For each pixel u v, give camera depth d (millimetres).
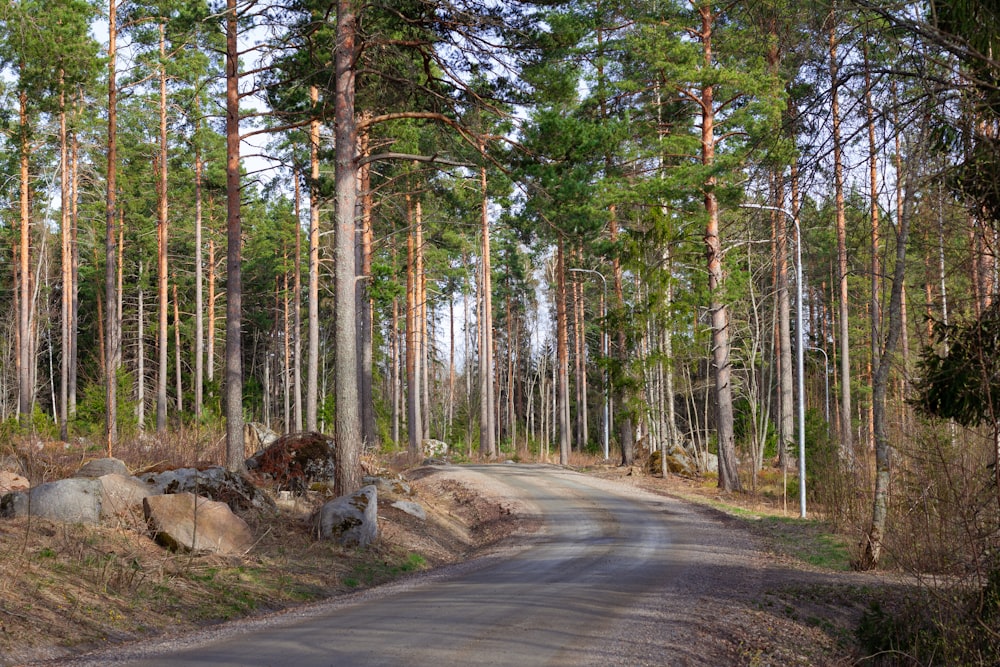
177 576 11938
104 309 60875
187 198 46312
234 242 20609
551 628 9195
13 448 18625
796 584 12891
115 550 12242
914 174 8219
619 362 35938
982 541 8977
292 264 56750
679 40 28344
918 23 6566
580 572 14133
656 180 28219
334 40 18719
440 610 10438
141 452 22938
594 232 25672
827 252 21578
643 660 7871
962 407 8922
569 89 18453
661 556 16297
